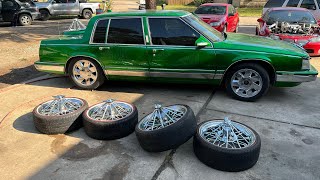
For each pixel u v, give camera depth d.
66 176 3.29
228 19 11.73
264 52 5.03
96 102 5.38
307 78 5.05
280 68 5.05
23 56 8.91
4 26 16.66
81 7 20.47
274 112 4.86
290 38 8.30
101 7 22.55
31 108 5.10
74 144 3.93
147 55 5.41
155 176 3.26
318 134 4.16
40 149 3.82
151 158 3.59
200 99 5.42
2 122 4.57
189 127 3.58
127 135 4.10
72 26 9.44
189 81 5.46
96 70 5.81
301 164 3.46
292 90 5.90
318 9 11.95
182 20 5.29
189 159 3.55
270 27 8.93
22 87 6.18
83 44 5.69
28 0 16.83
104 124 3.90
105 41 5.59
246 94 5.29
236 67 5.20
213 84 5.42
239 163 3.22
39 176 3.30
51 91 5.95
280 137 4.06
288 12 9.76
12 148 3.85
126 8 27.73
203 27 5.48
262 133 4.17
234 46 5.14
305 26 8.93
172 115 3.75
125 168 3.41
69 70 5.95
